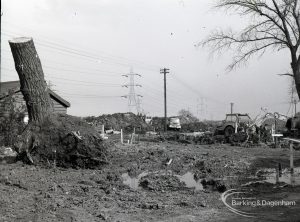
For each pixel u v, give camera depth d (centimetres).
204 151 2170
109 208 841
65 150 1305
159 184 1120
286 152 2238
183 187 1094
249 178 1243
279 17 2558
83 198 913
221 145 2808
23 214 750
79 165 1314
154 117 7400
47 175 1161
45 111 1344
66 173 1215
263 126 3219
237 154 2042
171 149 2200
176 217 788
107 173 1253
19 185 978
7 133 1706
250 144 2819
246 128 3122
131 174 1291
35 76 1316
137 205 876
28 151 1301
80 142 1307
